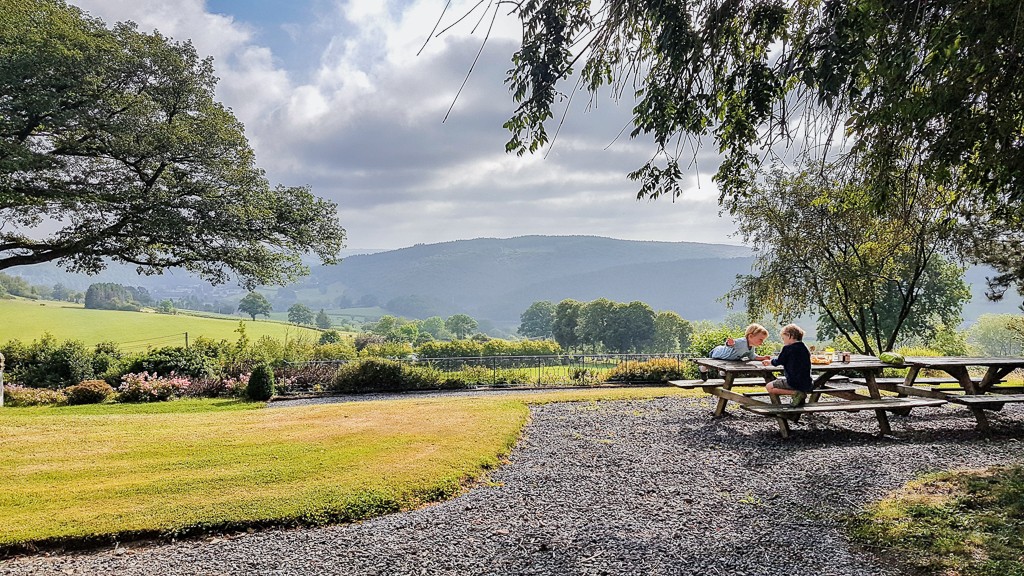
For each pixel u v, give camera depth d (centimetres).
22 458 672
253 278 2022
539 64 387
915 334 2697
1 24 1459
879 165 387
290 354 2247
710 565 379
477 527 466
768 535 427
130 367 1727
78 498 534
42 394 1437
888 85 328
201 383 1609
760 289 1709
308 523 486
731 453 680
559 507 511
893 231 645
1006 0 275
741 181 473
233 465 636
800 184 1546
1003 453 646
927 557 370
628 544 419
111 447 721
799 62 370
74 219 1803
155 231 1705
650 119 434
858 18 324
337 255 2105
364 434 780
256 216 1858
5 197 1530
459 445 708
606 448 721
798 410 731
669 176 466
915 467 592
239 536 465
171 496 537
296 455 675
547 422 889
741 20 419
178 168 1866
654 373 1719
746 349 920
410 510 522
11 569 412
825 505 488
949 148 334
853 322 1691
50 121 1554
